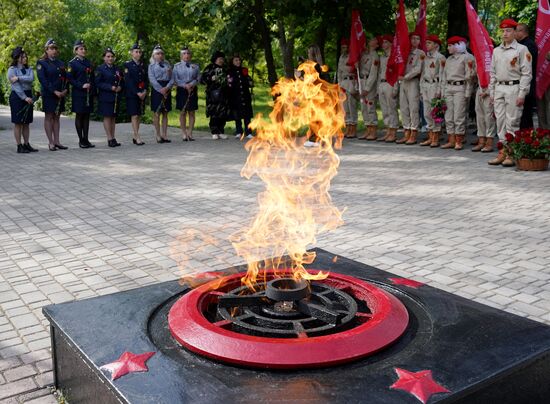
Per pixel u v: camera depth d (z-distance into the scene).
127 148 12.77
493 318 2.64
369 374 2.16
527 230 5.91
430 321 2.62
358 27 13.28
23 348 3.55
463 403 2.12
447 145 11.91
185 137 14.01
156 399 2.03
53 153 12.06
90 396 2.54
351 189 8.10
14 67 11.80
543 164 9.14
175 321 2.54
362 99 13.55
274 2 13.41
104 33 27.44
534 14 19.16
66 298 4.31
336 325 2.46
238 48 14.81
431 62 11.86
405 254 5.21
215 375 2.18
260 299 2.72
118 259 5.19
